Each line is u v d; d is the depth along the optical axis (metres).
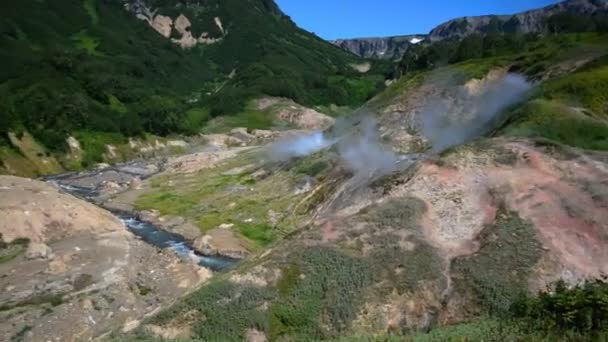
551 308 20.42
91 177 88.19
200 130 144.62
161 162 104.56
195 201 67.88
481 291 26.38
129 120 118.25
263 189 67.94
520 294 25.22
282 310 26.22
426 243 29.88
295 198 61.72
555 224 30.61
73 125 104.81
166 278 42.34
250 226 56.66
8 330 32.28
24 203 50.91
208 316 26.11
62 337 32.06
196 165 91.56
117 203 70.00
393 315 26.17
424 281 27.36
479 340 18.59
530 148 38.41
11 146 87.81
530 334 18.41
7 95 99.62
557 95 53.41
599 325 17.95
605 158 37.03
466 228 31.77
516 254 28.39
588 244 29.45
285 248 30.31
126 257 45.91
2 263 42.78
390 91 82.44
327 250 29.38
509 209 32.06
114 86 135.25
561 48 71.12
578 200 32.41
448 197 34.31
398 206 32.97
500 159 36.94
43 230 49.28
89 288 38.50
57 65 128.12
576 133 45.91
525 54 74.81
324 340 22.55
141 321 29.39
